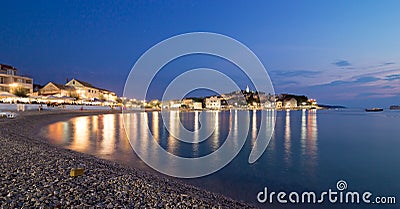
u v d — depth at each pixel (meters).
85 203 6.05
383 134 33.19
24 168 8.81
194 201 6.94
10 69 64.19
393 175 12.81
